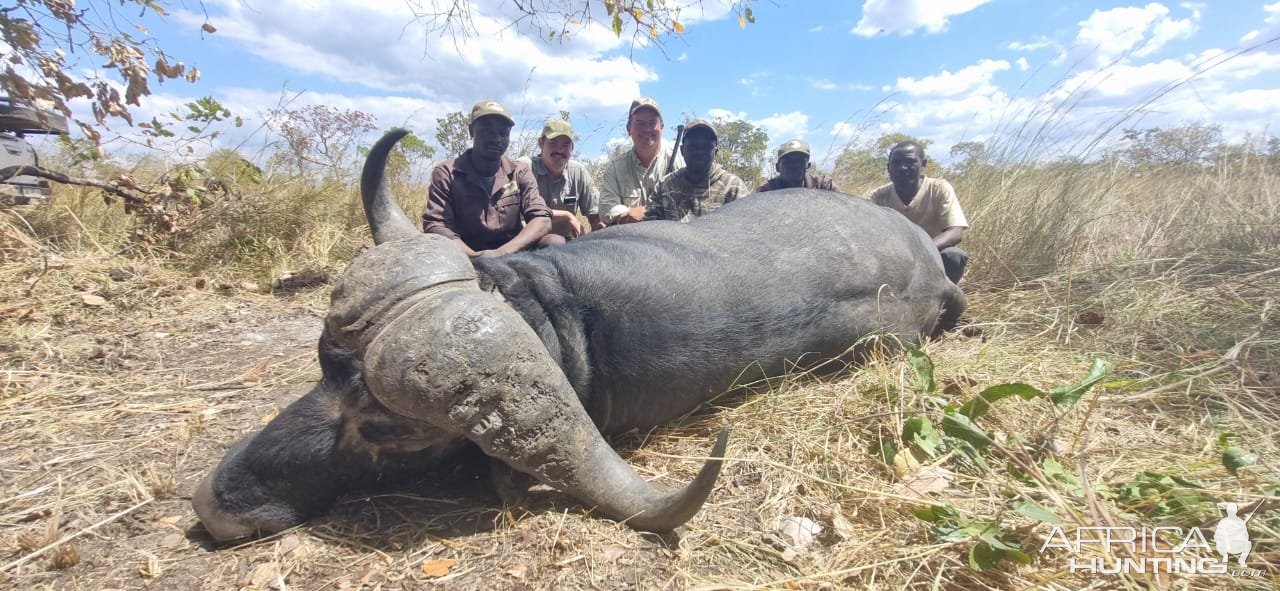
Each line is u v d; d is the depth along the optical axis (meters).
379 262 2.35
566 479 2.53
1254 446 3.20
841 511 2.81
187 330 5.14
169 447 3.38
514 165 5.93
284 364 4.51
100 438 3.46
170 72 6.56
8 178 6.55
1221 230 6.32
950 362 4.11
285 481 2.58
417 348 2.20
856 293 4.10
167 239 6.85
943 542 2.47
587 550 2.52
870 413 3.34
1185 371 3.69
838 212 4.30
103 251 6.55
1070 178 6.78
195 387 4.12
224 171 8.09
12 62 5.98
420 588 2.35
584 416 2.54
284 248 7.18
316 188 8.27
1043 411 3.45
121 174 7.01
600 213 7.46
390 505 2.82
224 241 6.97
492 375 2.28
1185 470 2.91
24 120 6.79
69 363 4.38
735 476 3.09
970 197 7.20
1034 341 4.60
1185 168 8.12
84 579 2.42
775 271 3.76
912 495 2.79
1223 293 4.99
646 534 2.62
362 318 2.29
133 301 5.60
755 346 3.62
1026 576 2.31
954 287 5.03
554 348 2.87
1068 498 2.65
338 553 2.53
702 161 6.38
